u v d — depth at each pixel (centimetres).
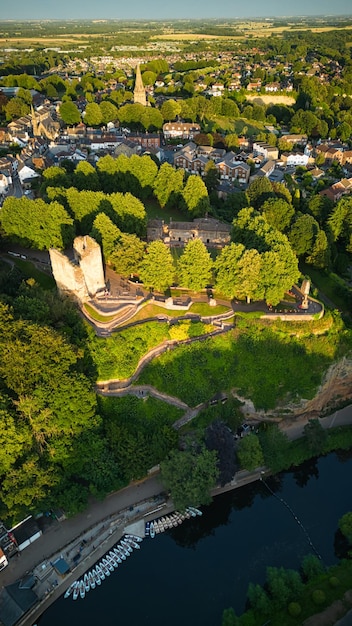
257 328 11156
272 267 11062
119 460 9338
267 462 10162
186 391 10475
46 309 10062
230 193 18888
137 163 16900
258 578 8650
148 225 15025
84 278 10969
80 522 9050
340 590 8044
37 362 8750
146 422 10025
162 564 8750
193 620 8050
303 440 10919
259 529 9481
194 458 9194
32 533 8588
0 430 8012
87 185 16100
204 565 8819
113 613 8050
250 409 10956
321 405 11638
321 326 11412
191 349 10719
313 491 10175
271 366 11000
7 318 9125
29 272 12525
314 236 14712
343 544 9219
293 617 7662
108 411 9981
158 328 10812
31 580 8012
